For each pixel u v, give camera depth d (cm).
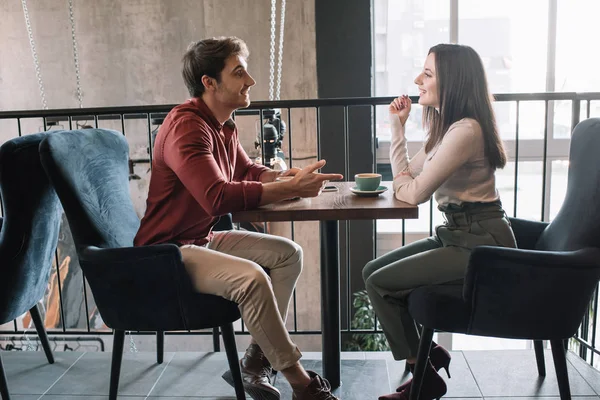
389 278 196
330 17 598
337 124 611
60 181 190
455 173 192
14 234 204
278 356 189
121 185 223
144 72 679
